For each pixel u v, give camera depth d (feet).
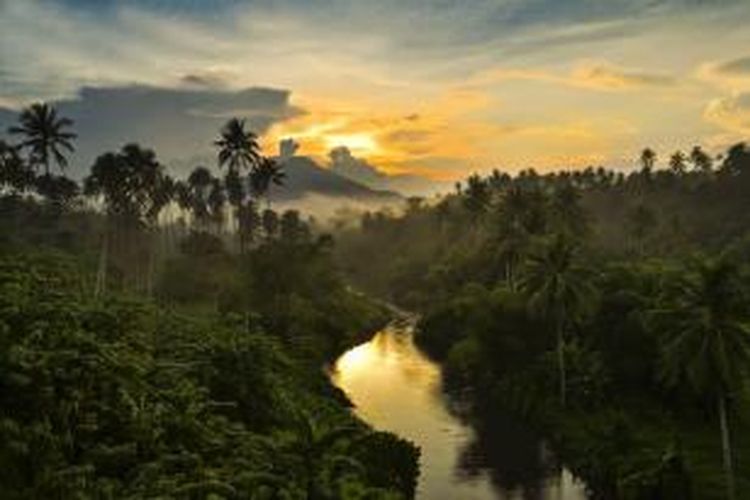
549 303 320.91
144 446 156.35
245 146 477.77
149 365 192.54
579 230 595.47
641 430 273.95
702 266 213.66
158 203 552.41
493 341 382.63
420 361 439.22
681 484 216.74
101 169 444.96
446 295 579.89
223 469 158.20
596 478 240.32
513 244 486.38
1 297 184.14
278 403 219.41
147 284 492.95
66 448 143.33
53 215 523.29
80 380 160.35
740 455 249.14
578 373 313.12
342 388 367.25
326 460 185.78
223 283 465.06
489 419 315.37
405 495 213.87
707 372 210.59
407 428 301.43
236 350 225.97
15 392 146.92
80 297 252.01
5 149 484.33
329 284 564.30
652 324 264.72
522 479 245.45
